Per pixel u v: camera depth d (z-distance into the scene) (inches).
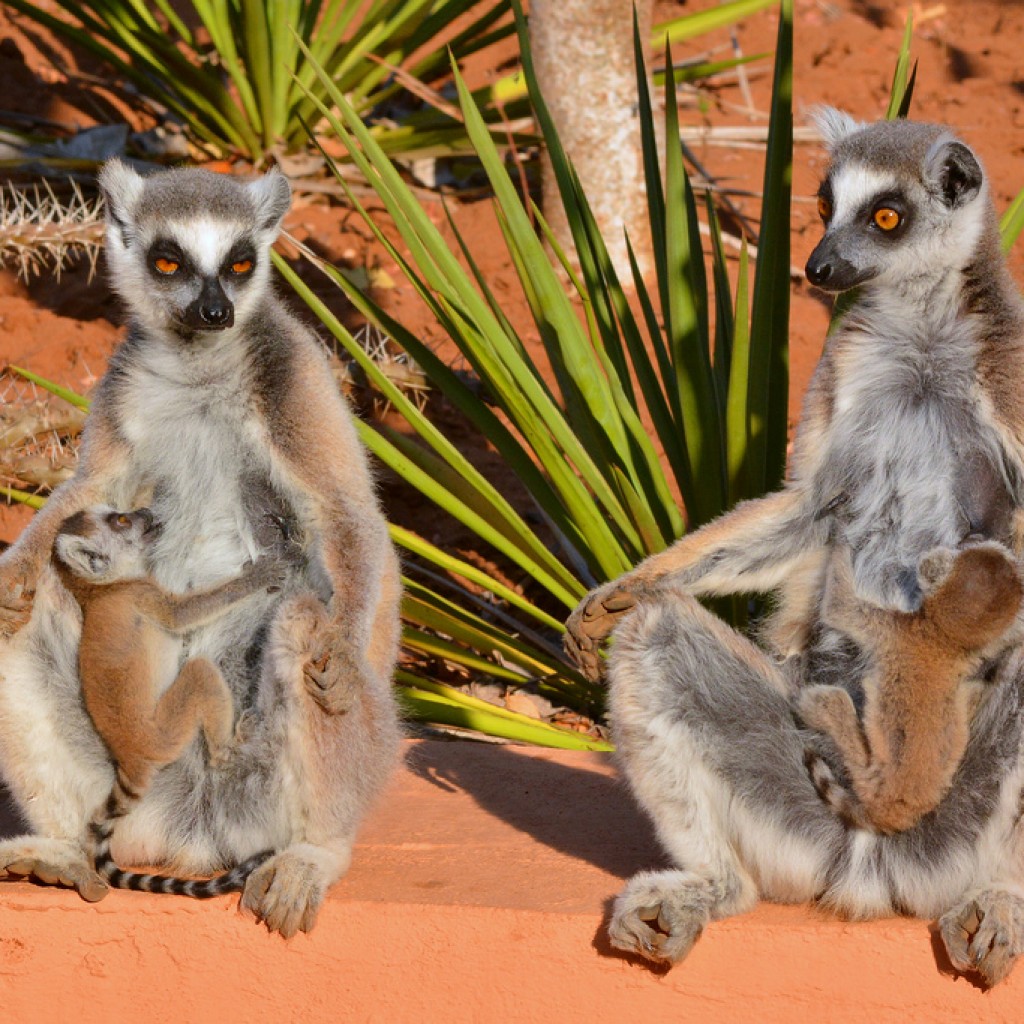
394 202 341.7
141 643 232.2
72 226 445.1
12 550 247.6
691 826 222.8
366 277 542.3
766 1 601.0
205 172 283.1
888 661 212.7
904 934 214.4
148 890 229.3
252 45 553.9
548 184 543.5
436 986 223.1
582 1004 220.4
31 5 582.6
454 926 222.1
